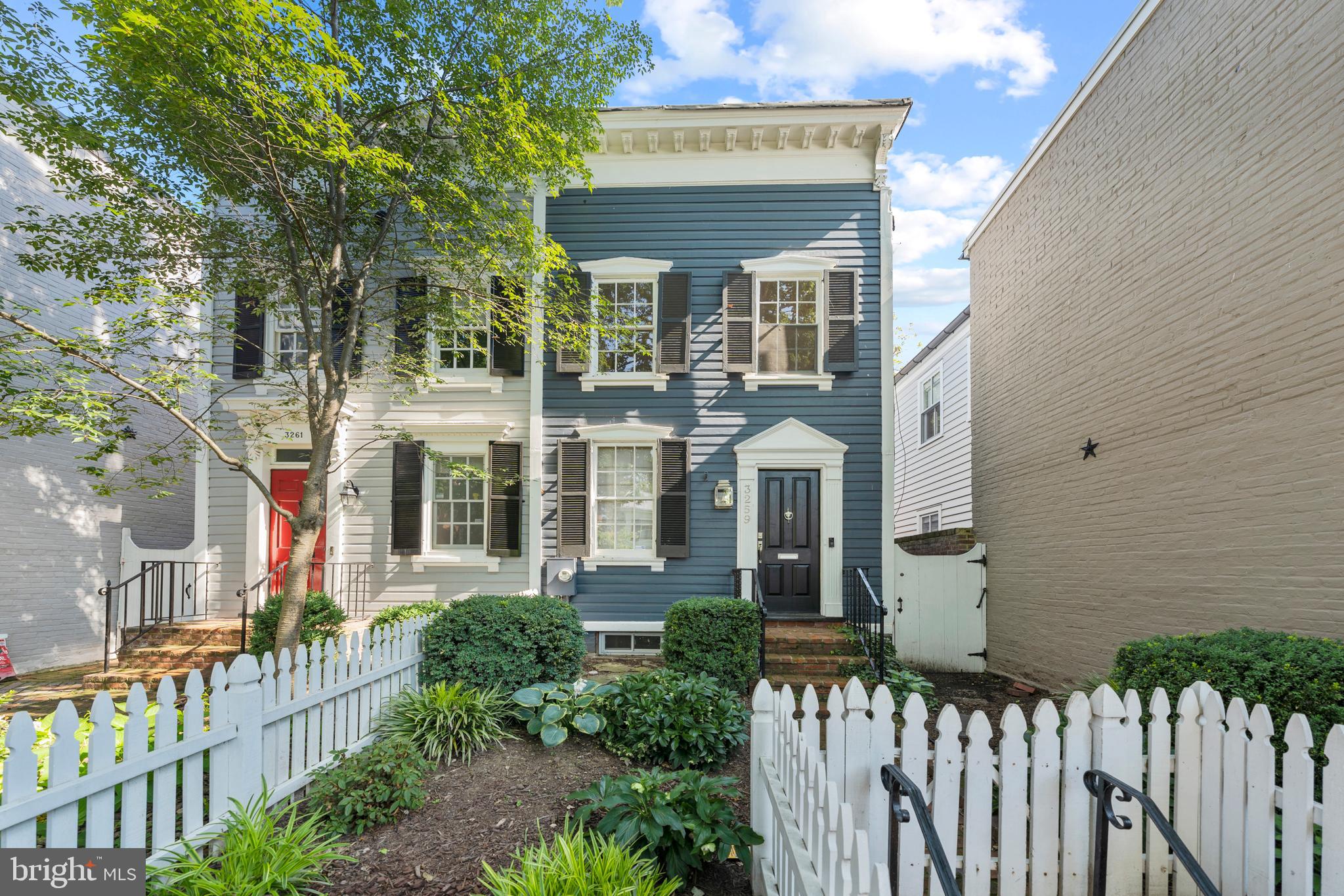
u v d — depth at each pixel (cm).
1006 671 1029
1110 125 805
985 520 1152
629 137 988
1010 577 1032
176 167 636
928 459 1523
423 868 365
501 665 590
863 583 879
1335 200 498
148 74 507
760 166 1004
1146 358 730
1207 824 312
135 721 314
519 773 485
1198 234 652
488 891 341
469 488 1017
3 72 552
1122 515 768
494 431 989
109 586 847
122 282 627
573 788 462
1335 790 272
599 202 1012
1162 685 445
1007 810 307
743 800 457
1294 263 536
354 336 685
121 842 306
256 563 977
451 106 621
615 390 988
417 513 980
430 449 912
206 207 725
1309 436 519
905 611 1091
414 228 932
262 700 405
